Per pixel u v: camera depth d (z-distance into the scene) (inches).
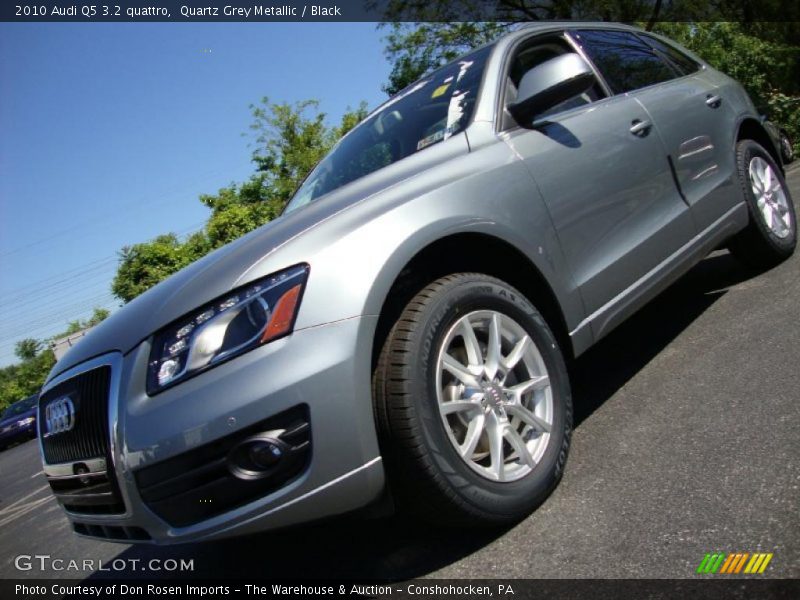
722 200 146.5
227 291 78.0
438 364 81.0
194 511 75.0
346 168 127.3
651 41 159.3
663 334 144.0
